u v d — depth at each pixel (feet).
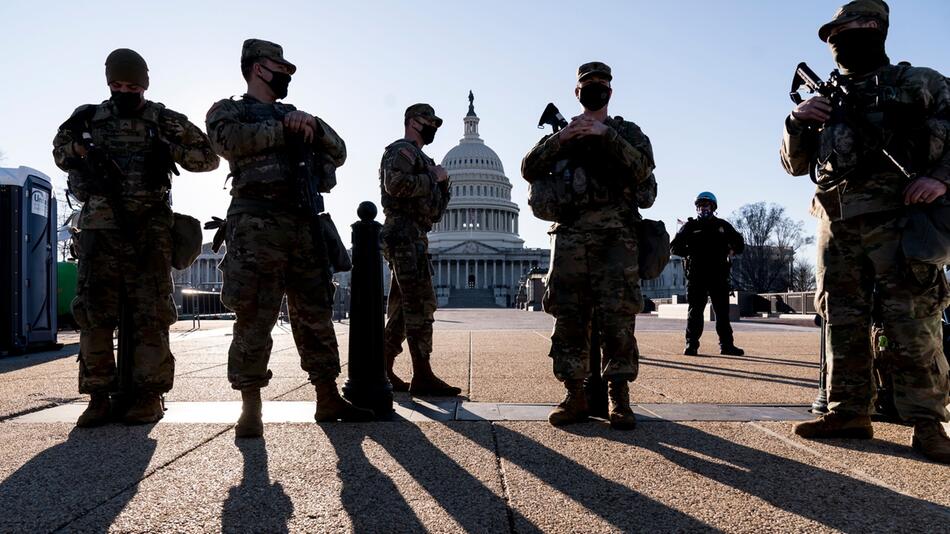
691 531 9.13
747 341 49.19
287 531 9.18
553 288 17.43
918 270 13.44
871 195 14.26
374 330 18.83
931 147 13.37
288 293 17.44
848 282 15.07
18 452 13.93
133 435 15.64
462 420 17.63
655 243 17.15
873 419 17.49
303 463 12.91
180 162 18.48
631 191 17.40
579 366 16.92
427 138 23.62
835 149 14.52
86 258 17.10
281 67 17.12
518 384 24.86
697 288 37.73
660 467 12.53
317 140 16.69
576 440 14.97
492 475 11.98
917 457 13.37
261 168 16.06
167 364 17.89
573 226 17.24
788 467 12.52
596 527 9.30
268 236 15.98
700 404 20.10
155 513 9.93
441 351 39.68
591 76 17.01
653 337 54.80
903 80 14.07
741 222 286.25
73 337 61.98
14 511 10.03
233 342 15.69
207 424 16.98
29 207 41.55
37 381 26.35
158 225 17.84
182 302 155.02
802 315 119.96
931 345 13.69
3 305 40.01
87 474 12.11
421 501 10.49
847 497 10.62
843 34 14.67
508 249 466.29
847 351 15.12
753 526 9.32
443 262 458.91
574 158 17.13
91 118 17.20
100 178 17.07
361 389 18.42
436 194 23.29
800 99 16.24
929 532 9.07
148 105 17.99
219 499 10.61
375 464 12.82
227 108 16.08
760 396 21.66
